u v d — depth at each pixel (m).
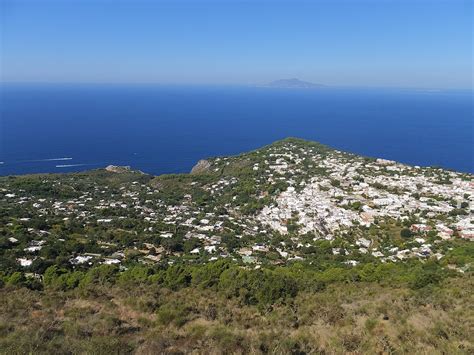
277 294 23.64
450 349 13.36
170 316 18.48
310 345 14.24
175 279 30.78
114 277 34.25
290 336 15.41
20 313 18.45
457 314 17.27
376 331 15.77
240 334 15.52
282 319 18.59
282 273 34.31
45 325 15.95
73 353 12.87
